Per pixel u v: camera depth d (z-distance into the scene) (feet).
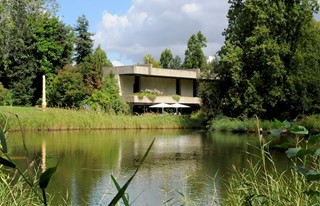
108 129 103.45
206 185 30.55
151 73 137.80
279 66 97.45
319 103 99.35
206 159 48.83
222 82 109.81
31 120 92.73
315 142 6.15
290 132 6.33
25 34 81.10
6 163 3.99
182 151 57.77
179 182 32.55
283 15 100.37
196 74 147.64
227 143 69.31
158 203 25.16
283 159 40.24
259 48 98.17
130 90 142.41
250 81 100.07
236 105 101.45
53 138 75.20
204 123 114.32
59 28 150.20
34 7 73.87
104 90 121.39
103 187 30.32
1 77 138.31
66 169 39.32
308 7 100.22
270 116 101.86
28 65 141.69
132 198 26.96
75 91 121.39
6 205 12.87
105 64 175.52
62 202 25.26
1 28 71.72
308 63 100.53
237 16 111.96
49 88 135.33
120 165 43.37
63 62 152.05
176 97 141.59
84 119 100.32
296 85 97.86
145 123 108.47
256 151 56.03
